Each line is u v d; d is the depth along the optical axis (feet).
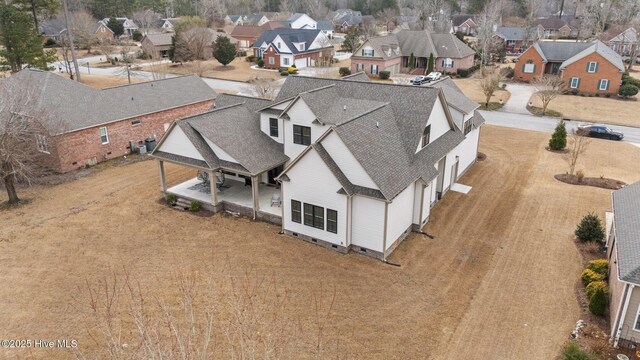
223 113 99.14
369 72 251.60
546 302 64.54
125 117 125.49
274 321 55.98
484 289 67.62
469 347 56.18
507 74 244.22
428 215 89.15
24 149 104.22
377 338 57.67
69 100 117.60
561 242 80.89
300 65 275.18
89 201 98.22
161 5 466.29
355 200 75.56
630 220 64.80
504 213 92.38
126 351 54.34
